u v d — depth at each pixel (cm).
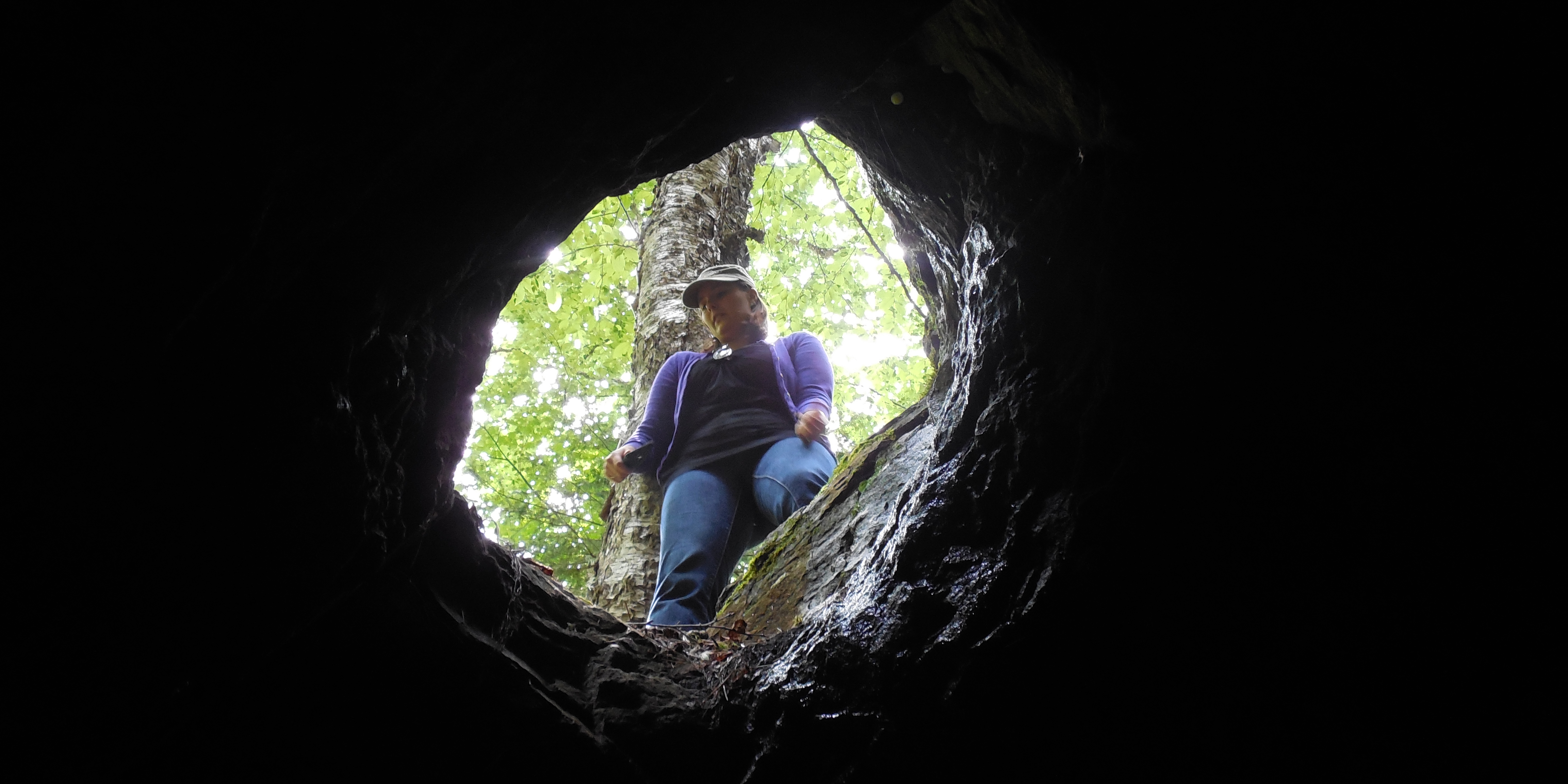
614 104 171
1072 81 182
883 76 222
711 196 530
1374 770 172
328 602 176
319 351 156
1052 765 182
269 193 132
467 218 170
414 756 181
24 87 106
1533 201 166
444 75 139
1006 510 206
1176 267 190
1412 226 174
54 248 118
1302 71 170
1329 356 181
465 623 197
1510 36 156
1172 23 169
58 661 140
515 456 831
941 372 304
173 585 150
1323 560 179
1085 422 199
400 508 185
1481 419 172
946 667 191
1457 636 171
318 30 123
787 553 297
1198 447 188
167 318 131
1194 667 181
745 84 183
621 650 223
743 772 198
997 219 220
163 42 112
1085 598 186
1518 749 166
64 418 128
